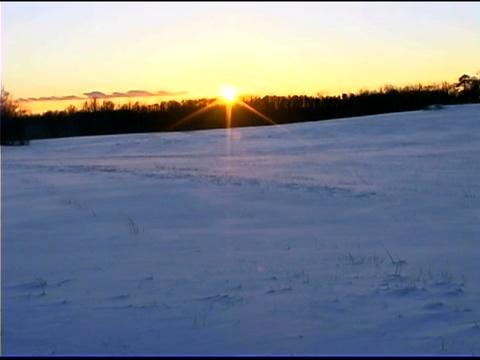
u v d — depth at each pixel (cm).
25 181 2527
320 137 5375
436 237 1338
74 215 1661
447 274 999
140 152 4828
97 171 2948
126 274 1027
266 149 4675
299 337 711
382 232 1403
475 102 7838
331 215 1653
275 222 1549
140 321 778
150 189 2191
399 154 3831
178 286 945
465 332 724
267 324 760
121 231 1430
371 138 5109
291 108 8025
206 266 1073
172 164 3447
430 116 6262
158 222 1552
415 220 1570
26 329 748
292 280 966
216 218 1608
